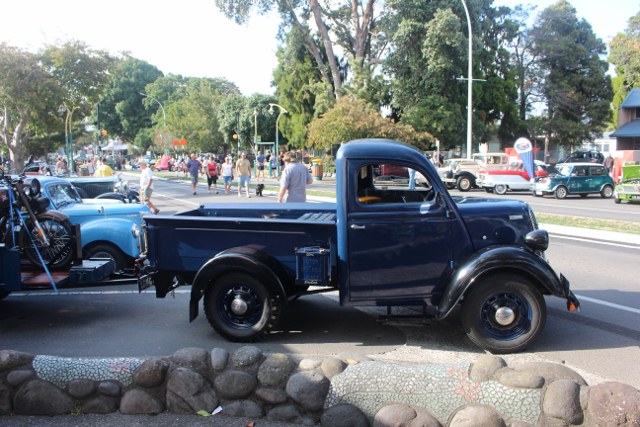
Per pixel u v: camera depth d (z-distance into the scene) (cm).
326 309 722
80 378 407
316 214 700
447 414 359
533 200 2481
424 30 3762
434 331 629
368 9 3997
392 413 359
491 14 4978
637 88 4900
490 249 549
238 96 6738
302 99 4856
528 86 5488
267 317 580
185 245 612
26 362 418
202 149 6950
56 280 658
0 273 640
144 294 834
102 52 3331
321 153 5112
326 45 3975
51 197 889
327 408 378
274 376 392
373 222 563
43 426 388
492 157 3003
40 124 3503
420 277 571
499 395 352
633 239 1278
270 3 3919
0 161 690
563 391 340
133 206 921
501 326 551
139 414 400
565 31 5434
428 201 604
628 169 2297
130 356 556
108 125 9306
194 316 593
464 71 4041
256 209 727
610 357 542
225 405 398
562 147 6069
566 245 1231
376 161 565
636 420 320
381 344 585
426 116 3838
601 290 817
